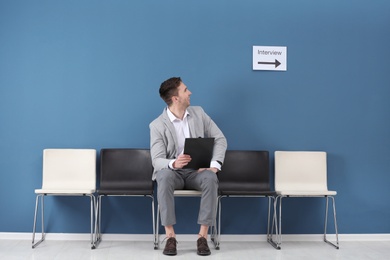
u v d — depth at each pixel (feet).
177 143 10.62
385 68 11.97
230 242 11.37
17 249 10.12
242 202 11.72
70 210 11.46
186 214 11.60
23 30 11.53
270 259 9.32
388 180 12.00
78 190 10.18
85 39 11.64
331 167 11.93
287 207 11.81
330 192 10.59
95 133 11.60
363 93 12.04
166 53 11.76
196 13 11.84
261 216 11.73
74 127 11.57
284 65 11.91
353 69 12.04
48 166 11.23
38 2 11.58
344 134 11.98
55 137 11.53
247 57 11.88
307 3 12.02
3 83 11.48
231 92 11.83
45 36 11.58
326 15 12.04
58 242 11.02
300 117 11.93
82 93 11.61
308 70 11.98
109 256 9.48
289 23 11.98
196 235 11.56
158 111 11.71
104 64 11.66
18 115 11.49
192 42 11.80
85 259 9.20
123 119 11.64
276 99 11.91
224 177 11.43
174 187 9.86
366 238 11.84
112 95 11.65
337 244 10.71
